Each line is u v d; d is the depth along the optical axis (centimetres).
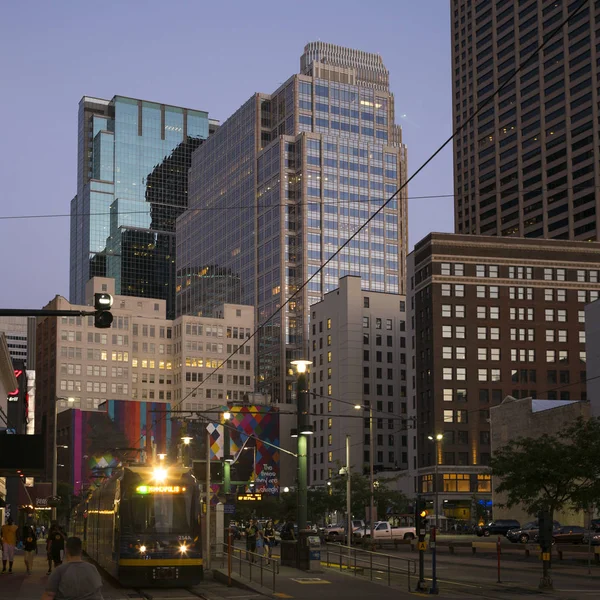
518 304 14825
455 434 14288
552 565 5178
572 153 19425
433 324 14538
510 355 14662
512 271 14888
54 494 8356
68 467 18775
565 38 19762
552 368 14762
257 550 5481
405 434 18138
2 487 8744
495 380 14562
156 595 3341
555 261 14988
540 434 10044
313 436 18675
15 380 9619
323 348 18662
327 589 3394
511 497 5522
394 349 18288
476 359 14562
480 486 14125
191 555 3484
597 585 3756
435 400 14338
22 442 5100
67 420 19312
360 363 17875
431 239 14788
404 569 4688
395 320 18388
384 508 10919
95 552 4578
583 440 5509
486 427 14388
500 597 3123
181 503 3531
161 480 3541
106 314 2473
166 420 19650
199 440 18975
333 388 18200
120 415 19388
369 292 18212
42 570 4488
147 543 3456
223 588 3616
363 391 17812
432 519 12119
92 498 5081
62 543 4122
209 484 4491
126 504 3500
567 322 14912
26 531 4194
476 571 4634
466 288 14725
